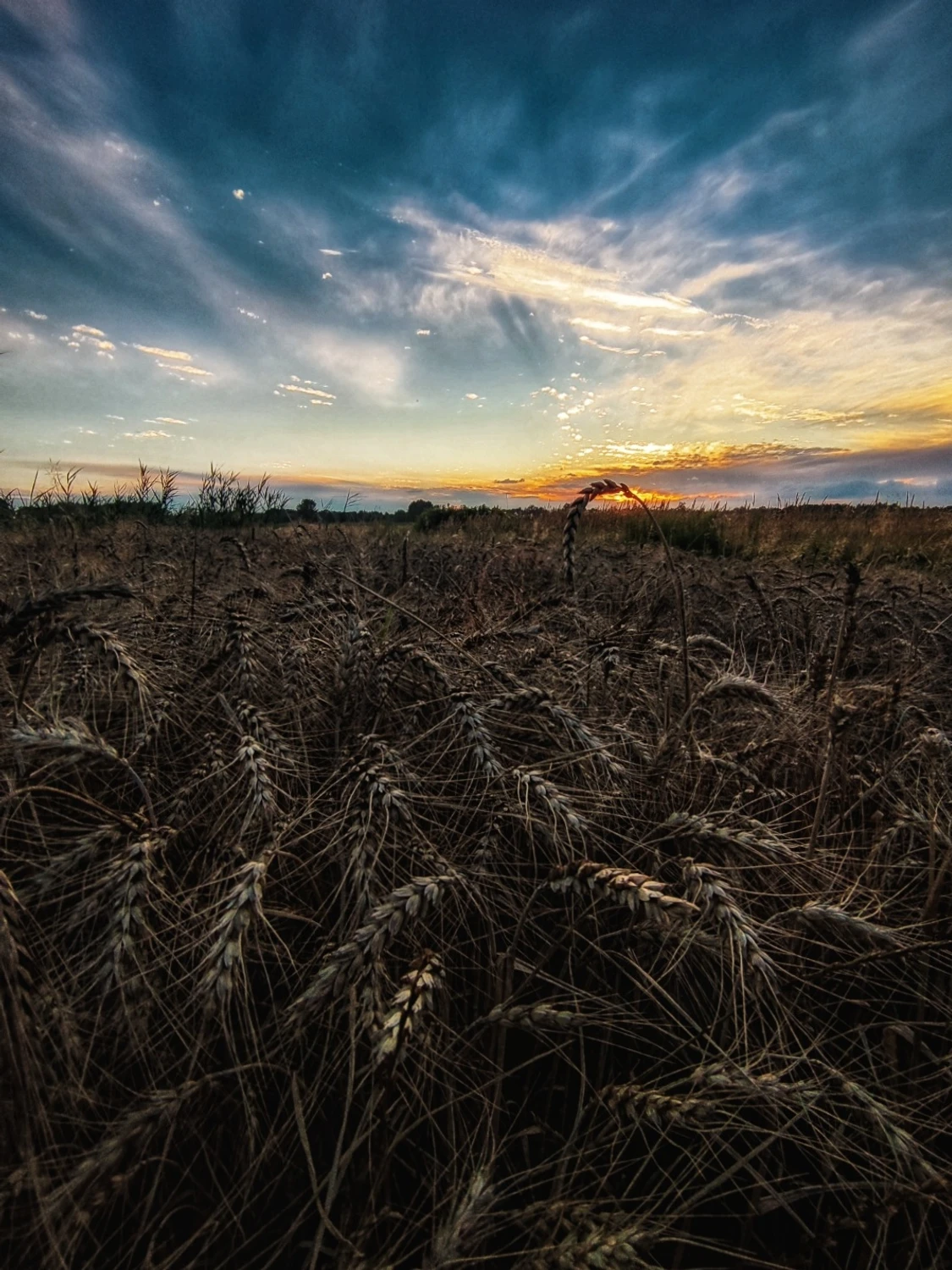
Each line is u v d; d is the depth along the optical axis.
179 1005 1.54
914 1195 1.37
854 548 12.19
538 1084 1.79
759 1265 1.44
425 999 1.32
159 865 1.77
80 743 1.70
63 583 3.78
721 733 2.94
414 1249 1.31
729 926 1.55
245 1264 1.30
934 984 1.90
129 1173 1.26
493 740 2.36
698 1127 1.40
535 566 6.36
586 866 1.60
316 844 2.02
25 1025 1.23
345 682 2.52
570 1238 1.25
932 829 2.16
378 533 9.99
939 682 3.81
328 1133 1.56
